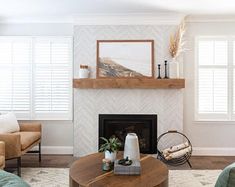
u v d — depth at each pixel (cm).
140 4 395
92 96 461
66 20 477
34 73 480
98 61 459
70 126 482
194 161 436
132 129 467
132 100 458
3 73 479
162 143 455
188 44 472
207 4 393
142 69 457
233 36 471
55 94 480
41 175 364
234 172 178
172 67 444
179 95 455
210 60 473
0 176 179
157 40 455
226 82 473
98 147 461
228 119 472
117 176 238
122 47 458
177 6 404
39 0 376
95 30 459
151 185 217
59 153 480
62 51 478
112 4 395
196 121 471
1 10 427
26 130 438
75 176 238
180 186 323
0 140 345
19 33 479
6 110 479
